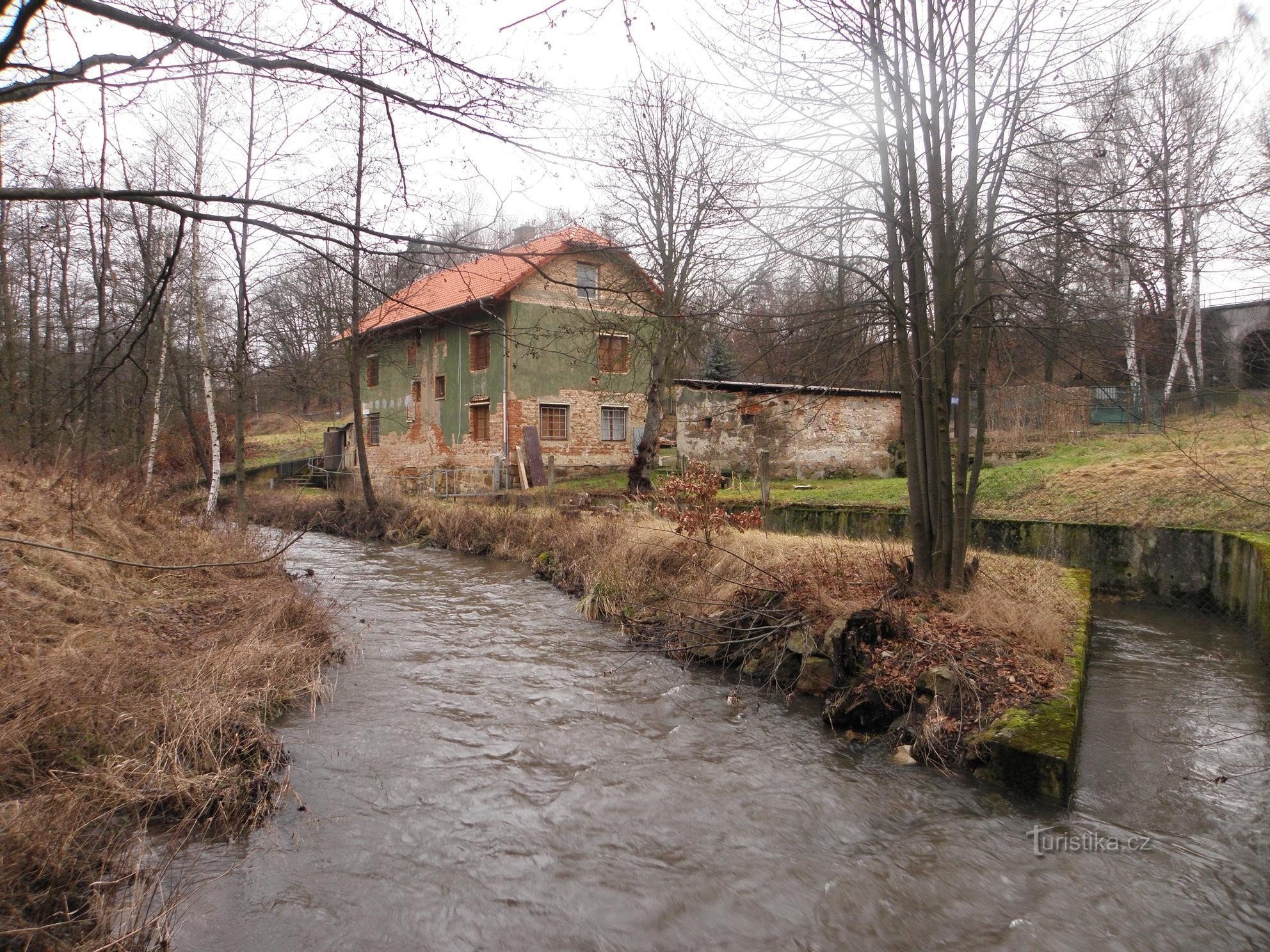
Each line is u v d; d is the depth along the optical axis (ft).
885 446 72.23
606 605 34.60
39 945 11.18
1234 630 31.76
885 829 16.37
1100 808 16.93
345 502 72.02
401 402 103.14
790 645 25.71
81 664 19.36
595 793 18.07
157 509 40.55
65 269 52.49
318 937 12.71
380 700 24.09
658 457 93.09
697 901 13.94
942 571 26.86
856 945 12.76
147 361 22.09
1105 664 27.12
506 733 21.71
